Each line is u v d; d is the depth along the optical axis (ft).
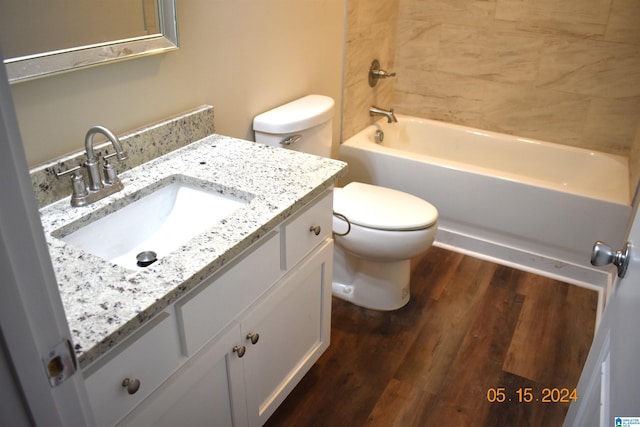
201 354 3.91
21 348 1.66
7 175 1.53
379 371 6.45
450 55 10.09
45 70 4.05
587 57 8.89
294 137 6.72
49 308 1.75
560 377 6.40
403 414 5.87
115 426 3.30
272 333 4.85
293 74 7.38
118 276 3.47
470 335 7.07
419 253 6.98
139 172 4.94
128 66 4.83
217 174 4.93
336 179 5.08
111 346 3.04
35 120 4.16
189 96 5.64
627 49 8.54
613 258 3.33
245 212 4.26
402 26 10.30
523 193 8.16
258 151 5.49
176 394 3.73
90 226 4.28
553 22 8.93
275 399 5.22
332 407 5.94
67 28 4.15
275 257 4.52
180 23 5.24
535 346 6.89
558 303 7.77
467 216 8.84
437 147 10.72
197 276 3.55
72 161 4.41
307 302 5.38
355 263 7.54
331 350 6.77
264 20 6.48
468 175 8.50
